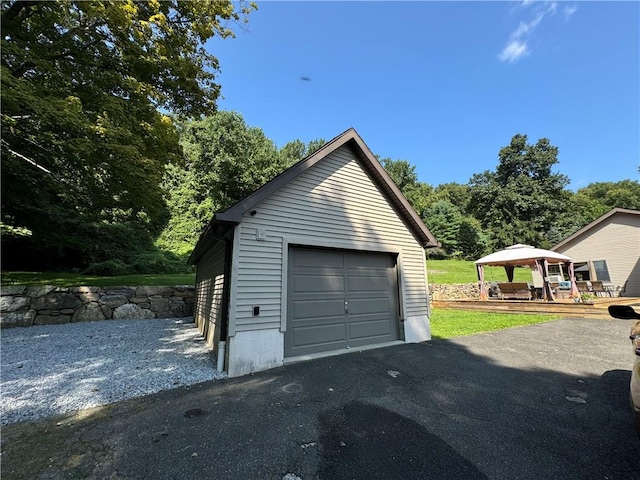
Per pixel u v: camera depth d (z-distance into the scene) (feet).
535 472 7.61
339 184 21.29
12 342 22.07
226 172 83.10
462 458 8.21
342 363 16.93
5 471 7.63
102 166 24.41
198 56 29.94
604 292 53.83
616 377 14.23
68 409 11.45
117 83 24.53
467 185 144.56
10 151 22.53
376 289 22.66
